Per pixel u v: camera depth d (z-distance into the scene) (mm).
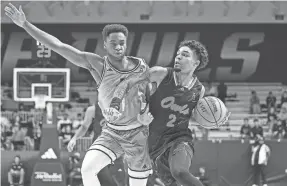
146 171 7039
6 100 31359
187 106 7223
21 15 6180
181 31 34844
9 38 34469
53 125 17156
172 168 6789
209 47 34938
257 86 34750
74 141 11352
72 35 34562
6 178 18422
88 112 11156
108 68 6590
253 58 34875
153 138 7285
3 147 22750
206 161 19781
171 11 34594
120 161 12258
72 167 18234
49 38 6391
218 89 32125
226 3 33500
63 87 19047
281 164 19953
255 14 34719
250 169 19844
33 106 29359
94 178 6684
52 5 33562
